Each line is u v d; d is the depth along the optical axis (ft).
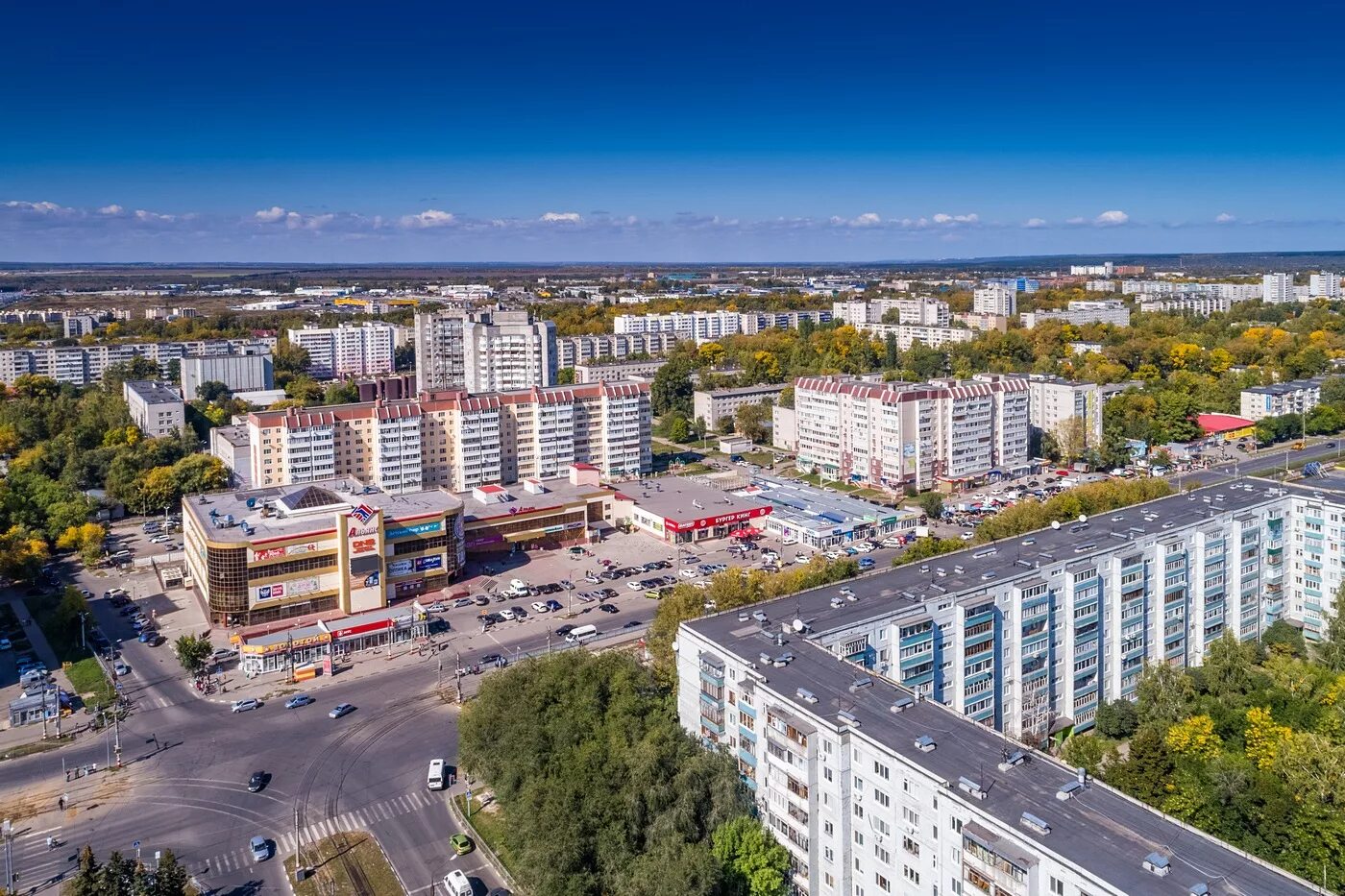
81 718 638.53
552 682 538.47
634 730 495.41
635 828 436.76
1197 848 336.08
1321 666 647.97
